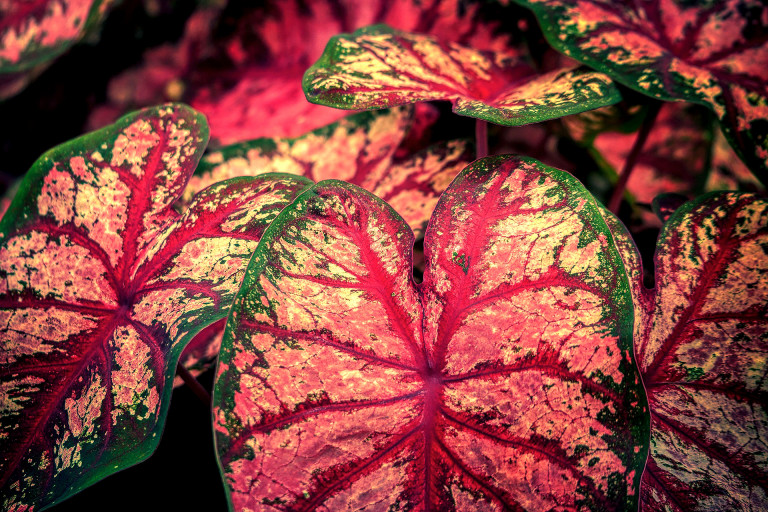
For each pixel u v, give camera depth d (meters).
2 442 0.47
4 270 0.48
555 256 0.47
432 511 0.45
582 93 0.52
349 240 0.47
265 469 0.44
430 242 0.48
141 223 0.50
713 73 0.54
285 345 0.45
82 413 0.48
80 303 0.50
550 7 0.57
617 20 0.57
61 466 0.47
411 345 0.47
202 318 0.48
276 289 0.46
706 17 0.57
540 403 0.46
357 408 0.45
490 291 0.47
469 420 0.46
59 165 0.50
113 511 0.56
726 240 0.50
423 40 0.59
